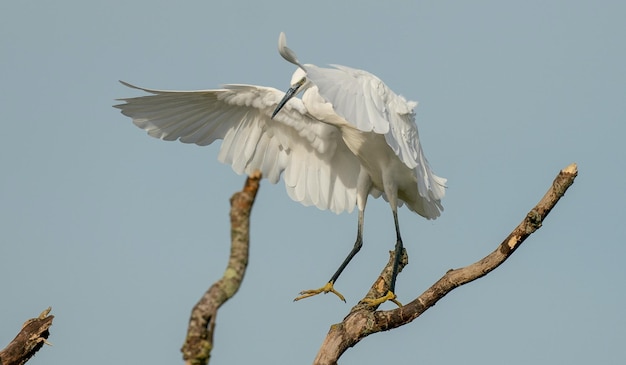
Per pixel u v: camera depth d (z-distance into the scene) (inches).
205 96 506.3
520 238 401.7
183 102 508.1
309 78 402.3
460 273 412.5
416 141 488.7
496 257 409.4
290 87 516.7
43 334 363.6
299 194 551.2
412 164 468.1
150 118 514.9
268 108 519.2
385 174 524.4
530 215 399.2
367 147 518.3
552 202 399.9
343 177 556.4
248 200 223.9
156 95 497.4
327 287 509.0
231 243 225.3
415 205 547.8
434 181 512.1
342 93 412.2
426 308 413.7
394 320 410.0
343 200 557.9
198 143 534.9
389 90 459.2
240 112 525.0
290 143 542.3
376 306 463.8
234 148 535.5
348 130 514.9
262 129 533.6
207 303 224.2
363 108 415.5
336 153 549.3
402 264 484.7
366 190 546.9
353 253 531.8
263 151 541.3
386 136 448.8
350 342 410.9
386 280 478.0
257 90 507.8
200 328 225.0
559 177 397.1
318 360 406.3
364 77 435.8
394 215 521.0
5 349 356.8
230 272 225.3
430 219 545.6
